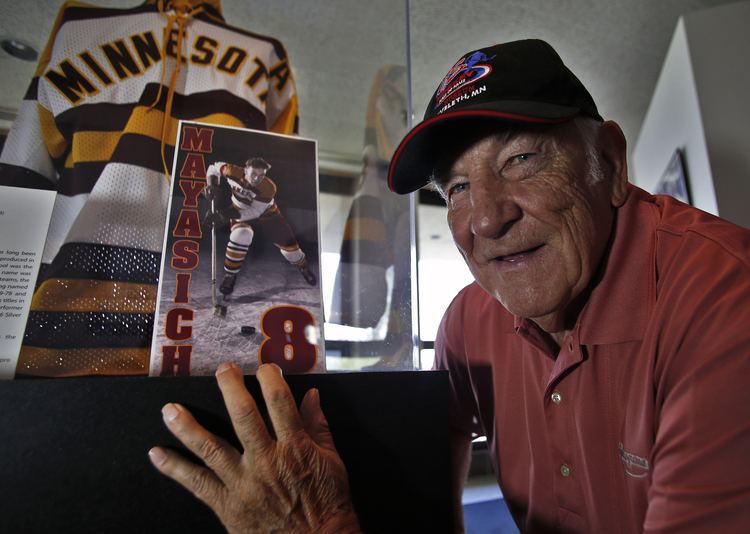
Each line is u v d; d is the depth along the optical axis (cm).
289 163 67
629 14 201
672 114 228
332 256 91
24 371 48
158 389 42
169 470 40
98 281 56
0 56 82
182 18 78
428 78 218
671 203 64
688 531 40
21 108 67
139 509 40
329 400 47
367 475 48
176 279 55
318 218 65
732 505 38
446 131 57
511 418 72
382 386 50
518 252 57
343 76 120
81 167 64
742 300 44
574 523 61
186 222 58
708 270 49
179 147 62
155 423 41
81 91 68
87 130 66
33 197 54
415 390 51
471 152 57
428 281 204
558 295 57
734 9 199
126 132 67
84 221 60
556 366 61
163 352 51
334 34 117
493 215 54
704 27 198
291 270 61
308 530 40
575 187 55
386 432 49
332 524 41
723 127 190
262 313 57
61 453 39
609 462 56
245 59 81
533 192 54
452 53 207
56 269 55
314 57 122
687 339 47
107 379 41
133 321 55
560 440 61
